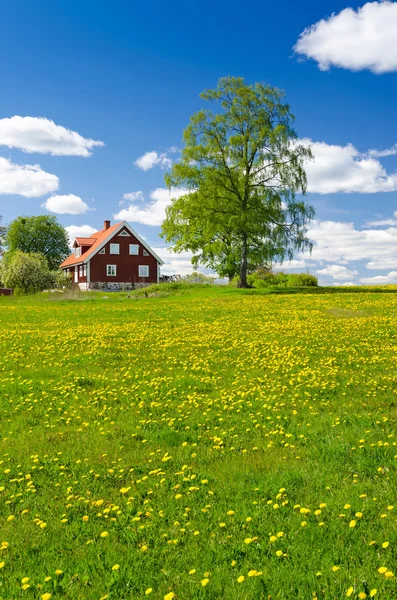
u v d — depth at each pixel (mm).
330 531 5363
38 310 36031
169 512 6090
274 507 5859
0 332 23219
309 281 61875
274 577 4609
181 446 8359
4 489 6918
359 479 6695
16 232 109312
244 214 49500
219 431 9055
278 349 16562
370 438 8094
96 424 9773
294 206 50406
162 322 26047
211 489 6660
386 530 5281
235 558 5023
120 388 12305
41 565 5059
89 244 85438
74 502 6484
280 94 51438
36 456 7996
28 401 11477
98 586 4672
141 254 80875
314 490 6430
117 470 7504
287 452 7871
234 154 51031
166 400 11219
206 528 5629
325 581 4484
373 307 29594
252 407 10406
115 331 22750
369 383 11570
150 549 5250
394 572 4570
